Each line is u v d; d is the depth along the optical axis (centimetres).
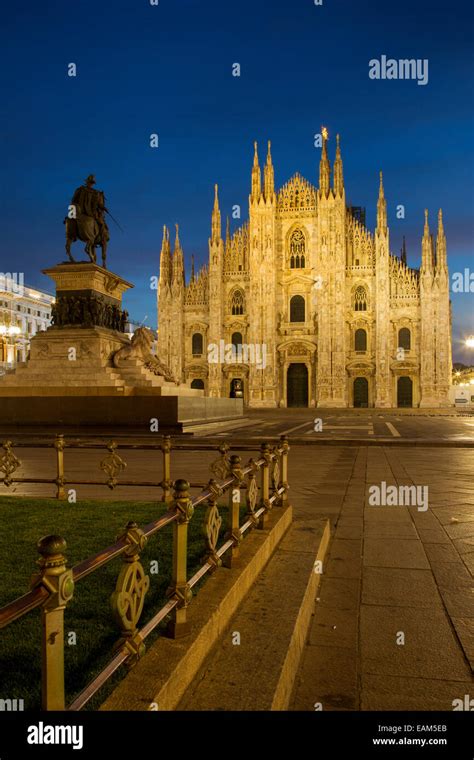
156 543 688
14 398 2759
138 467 1570
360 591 645
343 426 3906
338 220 7338
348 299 7444
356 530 894
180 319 7825
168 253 8019
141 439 2408
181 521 423
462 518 967
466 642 518
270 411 7038
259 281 7550
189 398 2838
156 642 402
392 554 773
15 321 7725
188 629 417
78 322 2872
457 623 557
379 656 495
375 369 7275
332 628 558
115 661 327
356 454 1941
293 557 695
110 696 329
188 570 569
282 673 410
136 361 2881
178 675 367
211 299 7700
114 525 779
